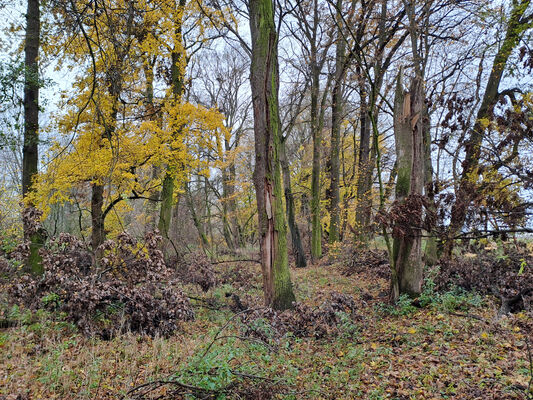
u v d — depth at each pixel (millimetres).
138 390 4125
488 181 8031
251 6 8148
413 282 8422
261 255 8312
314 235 18000
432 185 8688
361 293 9938
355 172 20812
